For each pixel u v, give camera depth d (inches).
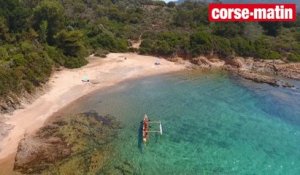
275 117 1813.5
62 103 1861.5
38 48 2361.0
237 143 1505.9
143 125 1590.8
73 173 1214.9
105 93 2080.5
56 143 1413.6
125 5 5383.9
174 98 2065.7
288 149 1464.1
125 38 3489.2
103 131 1553.9
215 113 1850.4
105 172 1233.4
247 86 2393.0
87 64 2637.8
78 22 3535.9
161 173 1249.4
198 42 3056.1
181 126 1663.4
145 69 2674.7
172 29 3823.8
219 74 2704.2
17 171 1207.6
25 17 2652.6
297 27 4256.9
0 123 1536.7
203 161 1347.2
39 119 1636.3
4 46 2320.4
